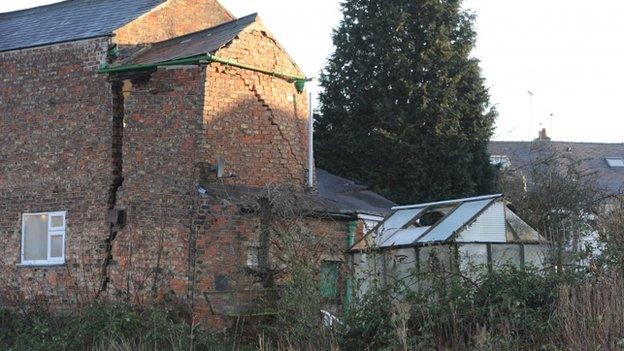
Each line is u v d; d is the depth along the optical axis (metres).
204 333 14.91
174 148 17.36
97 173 17.98
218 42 17.61
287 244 14.41
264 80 18.45
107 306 15.44
